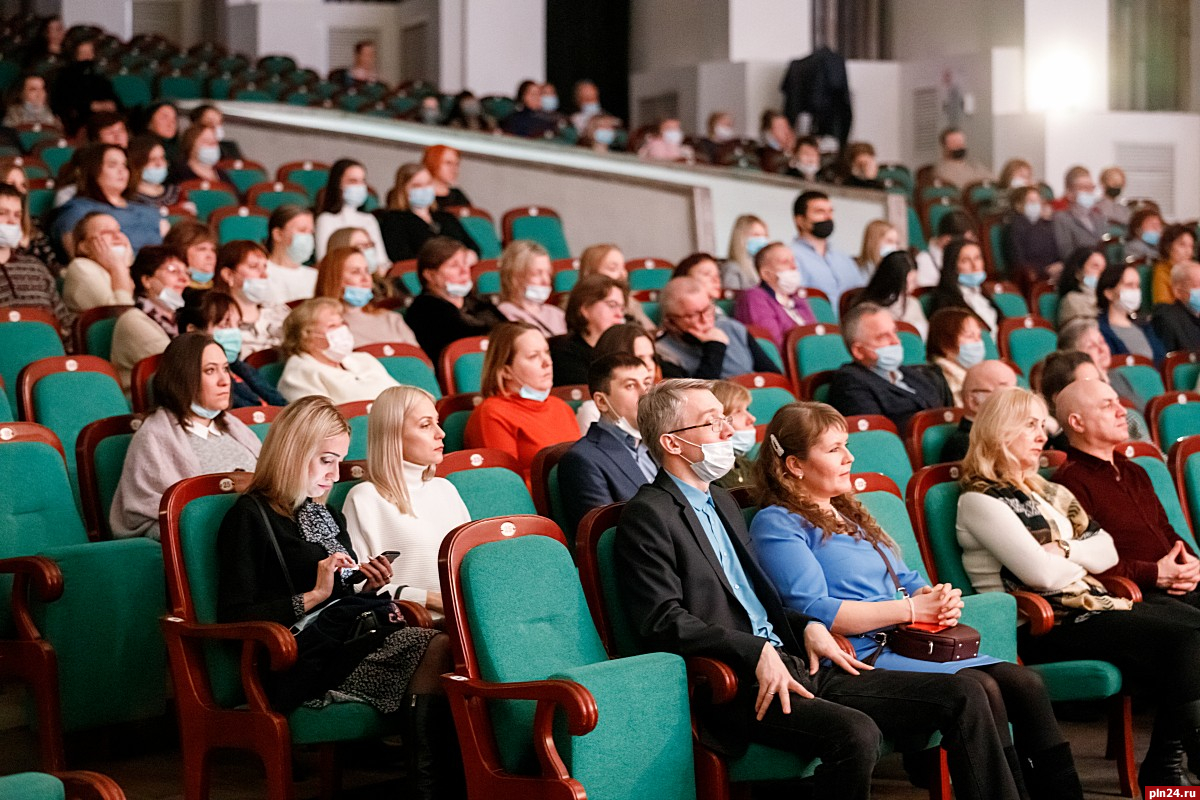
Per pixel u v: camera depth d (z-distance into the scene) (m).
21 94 10.32
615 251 6.23
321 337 4.79
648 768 3.02
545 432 4.42
